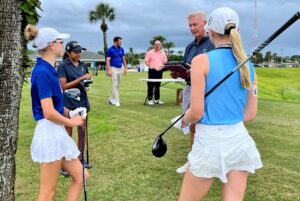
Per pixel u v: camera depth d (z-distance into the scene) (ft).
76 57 18.40
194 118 9.05
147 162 19.69
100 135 25.22
